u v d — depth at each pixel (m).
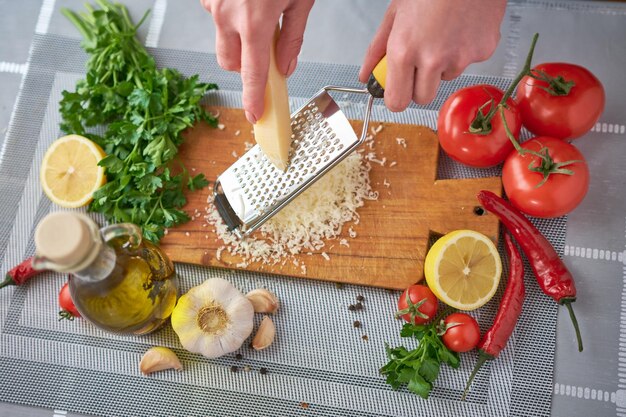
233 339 1.13
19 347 1.20
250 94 0.88
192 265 1.23
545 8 1.32
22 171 1.31
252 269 1.20
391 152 1.24
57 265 0.81
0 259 1.26
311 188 1.21
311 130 1.11
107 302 0.98
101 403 1.16
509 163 1.14
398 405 1.13
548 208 1.12
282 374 1.16
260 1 0.80
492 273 1.13
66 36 1.38
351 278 1.18
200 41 1.36
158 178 1.18
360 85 1.31
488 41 0.93
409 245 1.19
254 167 1.15
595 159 1.23
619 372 1.12
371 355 1.16
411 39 0.90
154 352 1.15
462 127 1.14
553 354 1.14
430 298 1.13
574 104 1.13
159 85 1.22
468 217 1.19
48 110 1.34
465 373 1.14
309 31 1.35
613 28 1.30
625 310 1.15
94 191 1.20
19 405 1.17
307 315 1.19
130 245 0.99
